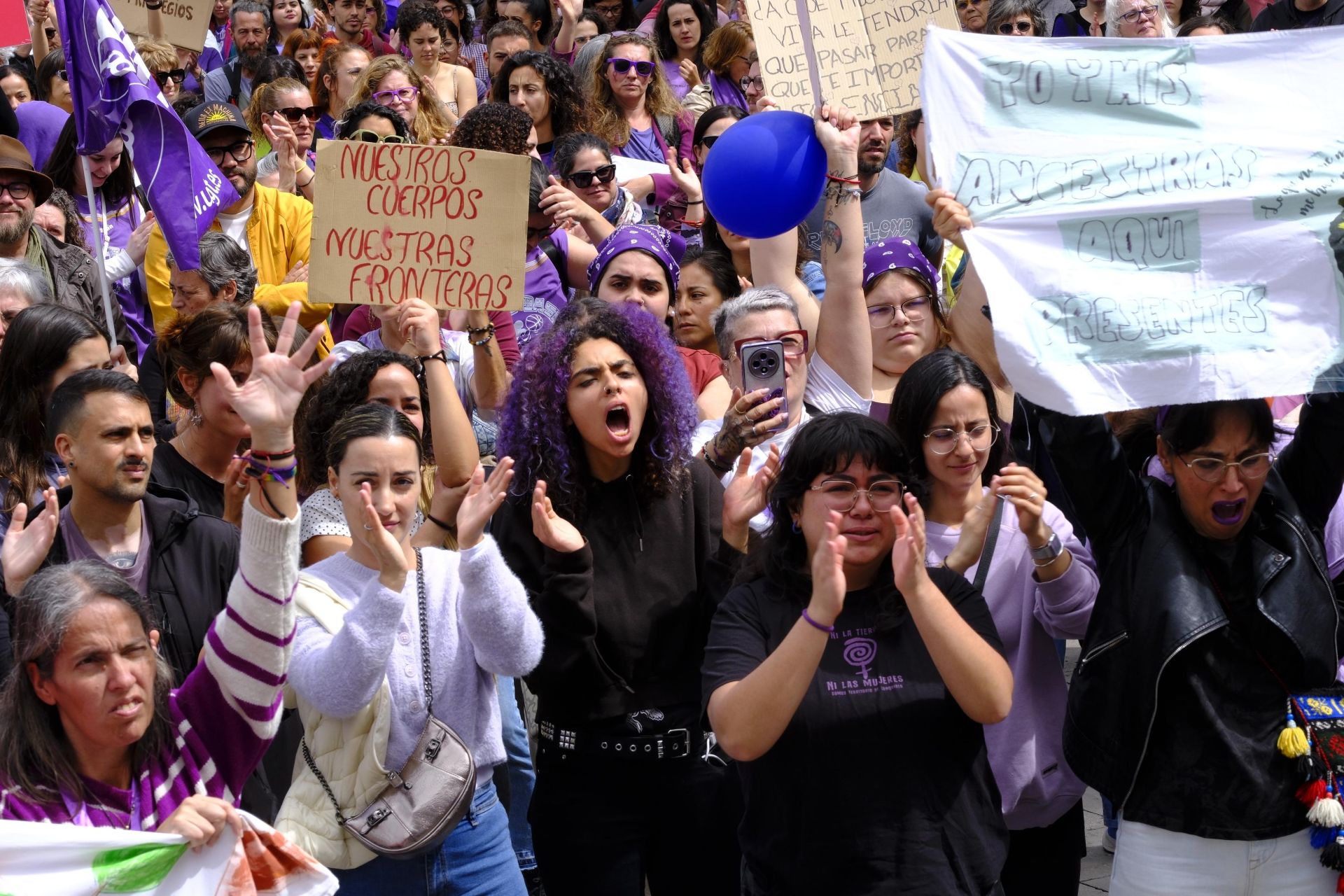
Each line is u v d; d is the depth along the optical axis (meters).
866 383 5.12
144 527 4.14
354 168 4.86
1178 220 3.88
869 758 3.43
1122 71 3.98
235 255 6.20
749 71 9.79
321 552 4.31
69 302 6.61
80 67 5.75
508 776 4.84
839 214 4.94
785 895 3.49
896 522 3.32
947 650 3.32
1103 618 3.83
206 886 2.98
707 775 4.21
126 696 2.98
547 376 4.27
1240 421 3.71
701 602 4.26
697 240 7.67
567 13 10.84
